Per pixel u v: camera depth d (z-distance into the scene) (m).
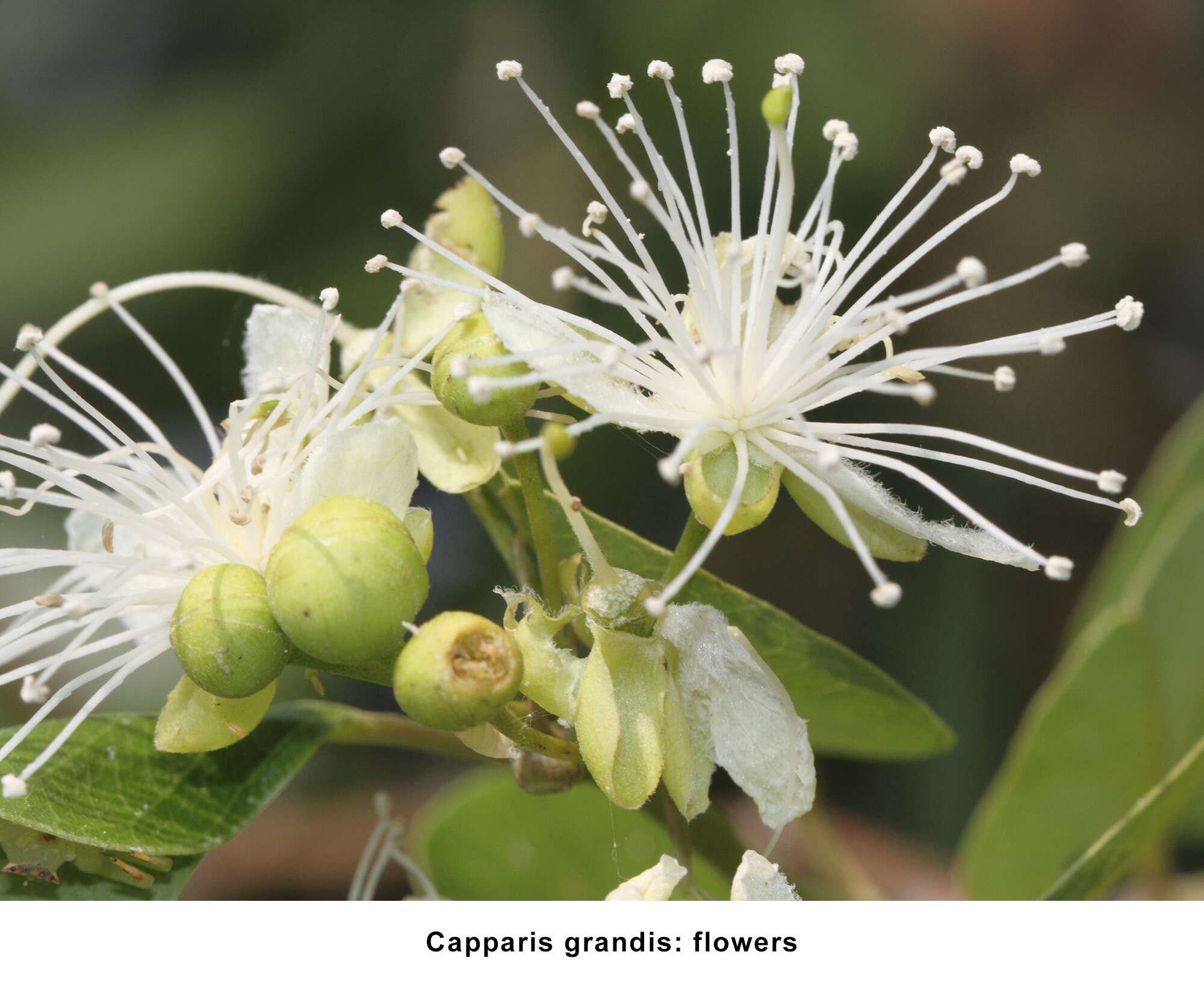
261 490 0.19
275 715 0.20
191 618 0.18
